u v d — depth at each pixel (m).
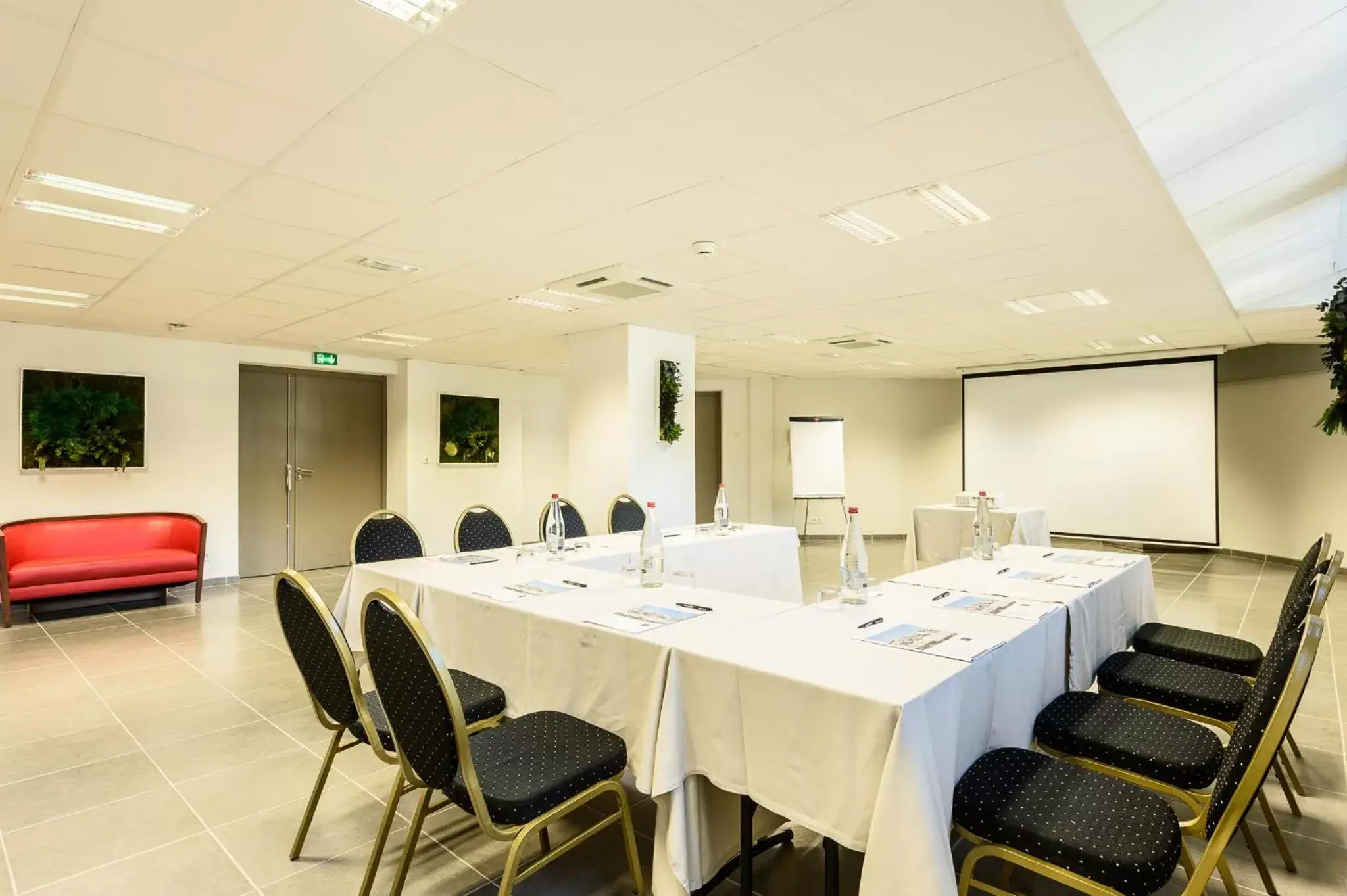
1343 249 5.39
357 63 2.16
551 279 4.86
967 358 9.41
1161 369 9.05
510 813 1.71
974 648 1.97
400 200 3.32
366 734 2.15
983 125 2.62
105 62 2.12
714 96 2.39
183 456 7.20
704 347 8.19
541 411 10.94
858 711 1.59
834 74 2.26
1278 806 2.70
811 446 11.17
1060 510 9.83
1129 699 2.60
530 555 3.80
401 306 5.67
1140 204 3.47
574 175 3.05
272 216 3.51
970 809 1.67
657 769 1.91
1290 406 8.56
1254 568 8.31
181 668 4.50
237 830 2.53
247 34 1.99
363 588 3.41
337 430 8.77
